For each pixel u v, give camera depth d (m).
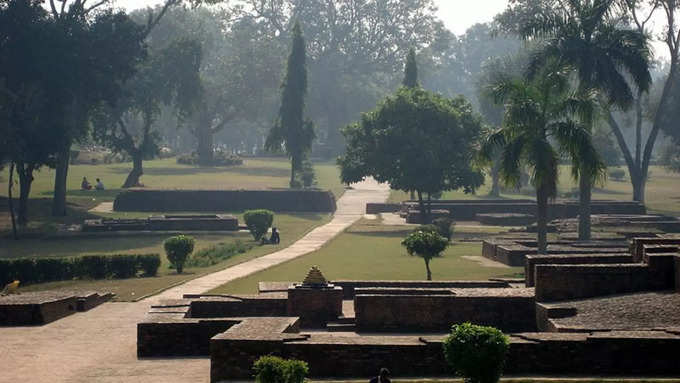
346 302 33.38
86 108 81.31
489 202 82.56
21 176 73.38
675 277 26.98
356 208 88.81
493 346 18.88
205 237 65.31
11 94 72.00
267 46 134.50
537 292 28.44
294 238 63.88
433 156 71.75
